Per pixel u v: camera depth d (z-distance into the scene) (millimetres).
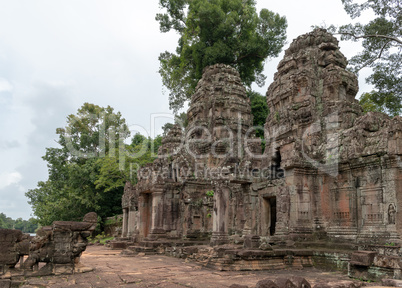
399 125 14422
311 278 12164
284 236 17281
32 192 50750
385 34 25281
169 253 20812
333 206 17328
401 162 14281
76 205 40969
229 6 39375
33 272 12055
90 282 11016
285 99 22031
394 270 10781
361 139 16125
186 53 40281
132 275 12500
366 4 25547
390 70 26484
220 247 16156
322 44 21266
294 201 17500
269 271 13898
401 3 24828
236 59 39594
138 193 26984
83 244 13234
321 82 20672
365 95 30531
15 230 11844
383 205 14766
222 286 10188
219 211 18969
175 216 25547
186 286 10320
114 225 39406
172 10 43094
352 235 15938
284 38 40188
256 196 21172
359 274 11859
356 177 16422
